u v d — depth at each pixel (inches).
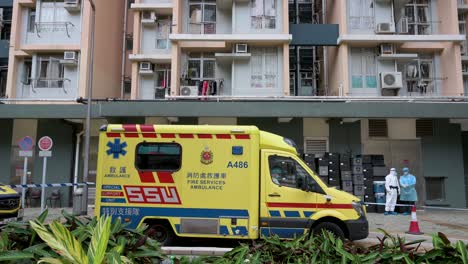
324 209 328.2
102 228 117.3
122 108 682.8
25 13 852.6
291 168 336.5
